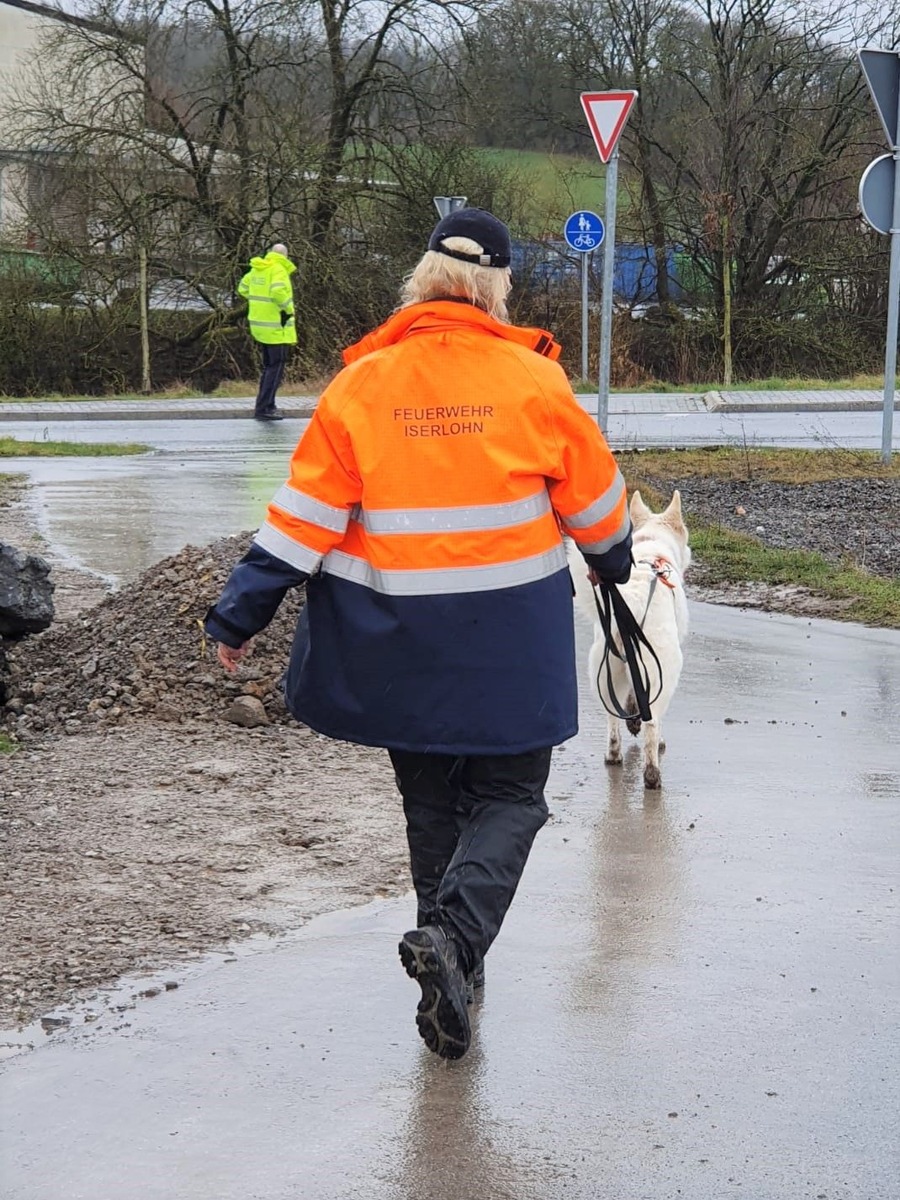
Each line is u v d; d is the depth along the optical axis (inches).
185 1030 155.6
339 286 1248.8
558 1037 154.7
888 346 630.5
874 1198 124.1
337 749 262.2
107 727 272.2
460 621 141.9
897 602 385.7
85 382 1280.8
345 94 1263.5
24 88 1315.2
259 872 201.9
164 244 1248.8
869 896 195.8
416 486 141.7
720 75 1360.7
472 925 142.8
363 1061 149.3
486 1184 126.4
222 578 316.5
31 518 525.0
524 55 1357.0
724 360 1322.6
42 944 176.1
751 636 360.2
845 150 1379.2
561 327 1326.3
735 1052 151.3
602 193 1384.1
